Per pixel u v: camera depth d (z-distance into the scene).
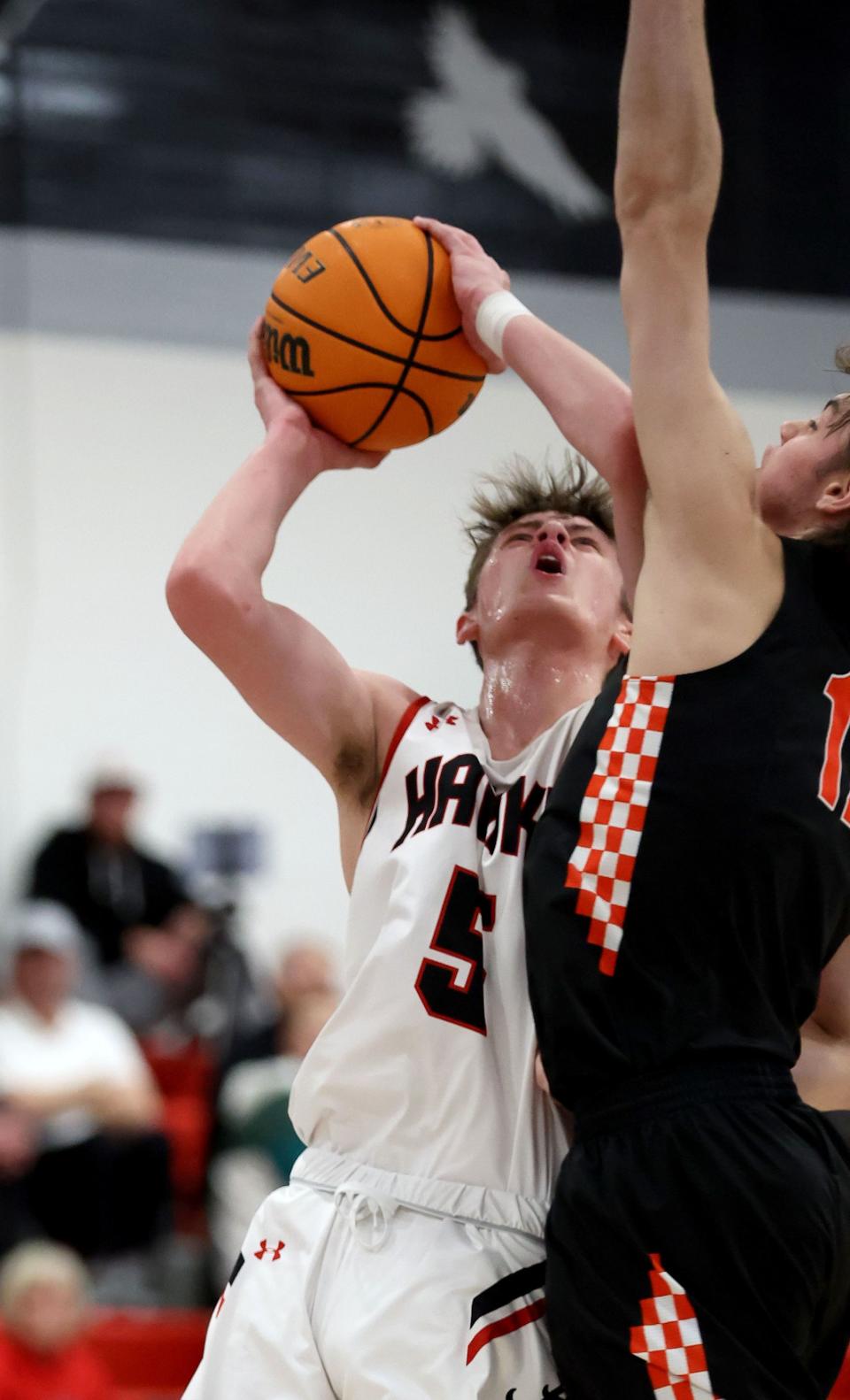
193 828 10.41
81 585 10.55
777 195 11.24
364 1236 2.78
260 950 10.29
